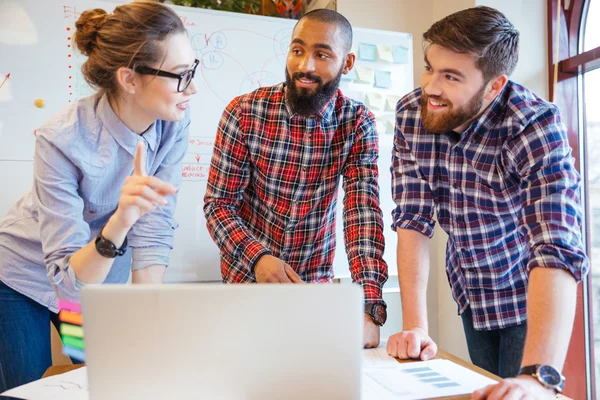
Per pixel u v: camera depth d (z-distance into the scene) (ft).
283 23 7.31
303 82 4.38
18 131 6.20
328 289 2.15
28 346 4.23
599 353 7.27
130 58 3.59
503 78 3.57
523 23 7.58
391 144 7.72
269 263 4.14
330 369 2.16
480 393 2.43
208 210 4.71
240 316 2.11
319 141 4.75
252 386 2.12
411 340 3.36
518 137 3.64
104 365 2.07
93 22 3.72
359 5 8.30
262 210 4.93
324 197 4.88
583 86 7.42
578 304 7.24
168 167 4.60
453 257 4.84
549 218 3.18
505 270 4.41
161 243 4.44
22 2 6.22
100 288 2.06
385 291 7.59
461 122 3.66
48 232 3.65
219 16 7.00
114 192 4.28
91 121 3.93
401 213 4.27
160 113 3.88
